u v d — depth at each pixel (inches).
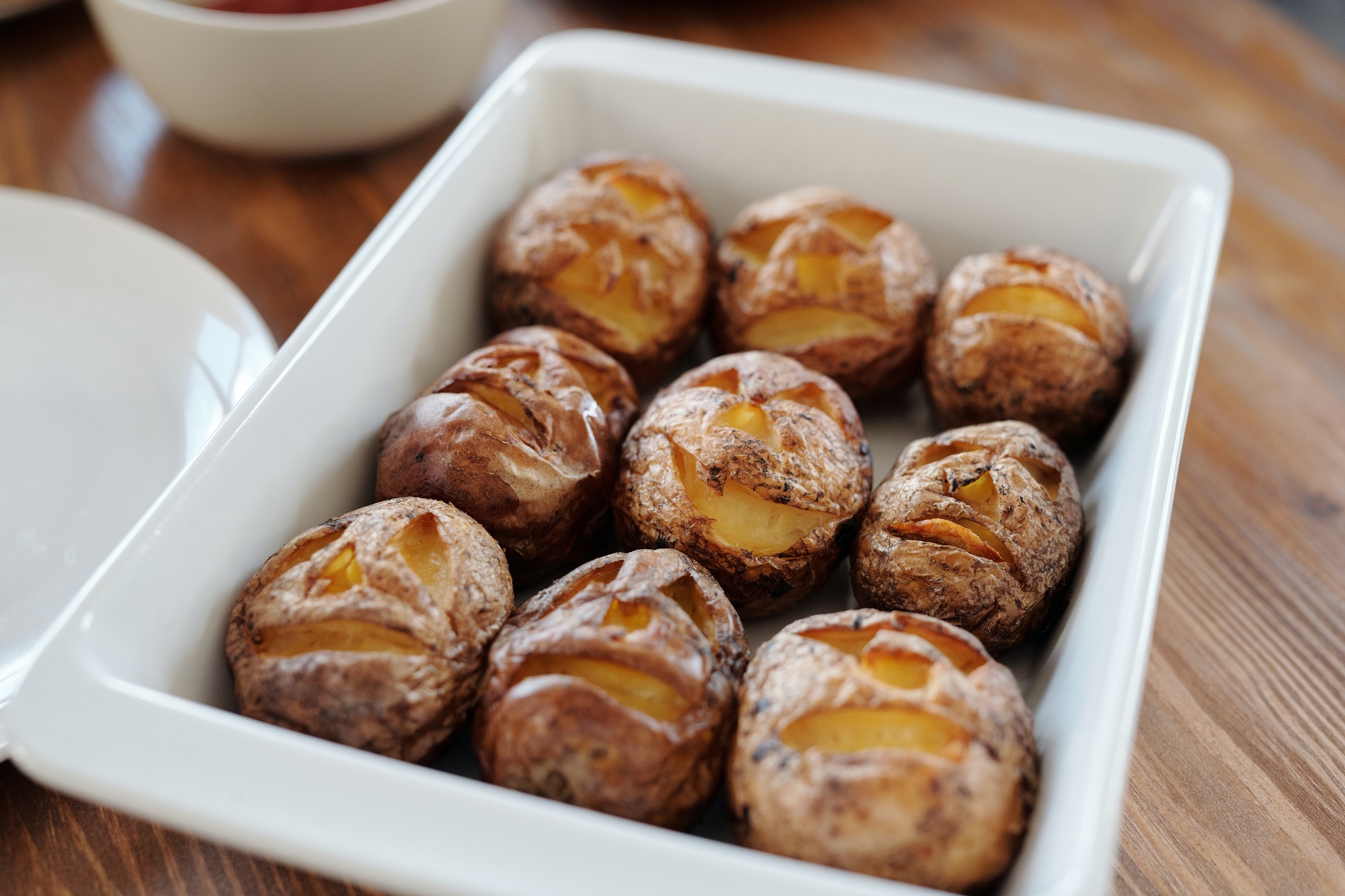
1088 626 16.3
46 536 18.5
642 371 19.8
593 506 17.9
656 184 20.4
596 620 15.5
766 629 18.0
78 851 16.1
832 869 14.6
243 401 16.7
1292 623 18.7
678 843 13.9
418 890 13.9
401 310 18.7
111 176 23.4
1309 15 33.6
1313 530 19.7
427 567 16.2
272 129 22.4
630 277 19.7
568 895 13.7
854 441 18.1
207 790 14.2
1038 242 21.2
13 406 19.6
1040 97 25.3
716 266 20.4
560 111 21.9
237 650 15.9
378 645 15.6
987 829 14.6
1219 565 19.3
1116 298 19.5
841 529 17.5
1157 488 16.6
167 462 19.2
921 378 20.2
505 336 18.9
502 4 23.1
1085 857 14.0
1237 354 21.7
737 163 21.8
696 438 17.4
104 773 14.3
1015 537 17.1
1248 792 17.1
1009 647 17.2
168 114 22.9
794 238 19.6
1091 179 20.6
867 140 21.2
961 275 19.6
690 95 21.5
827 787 14.5
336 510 17.8
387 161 23.8
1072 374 18.8
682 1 27.1
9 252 21.2
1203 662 18.3
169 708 14.6
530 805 14.1
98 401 19.8
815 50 26.1
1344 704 18.0
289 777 14.3
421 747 15.6
